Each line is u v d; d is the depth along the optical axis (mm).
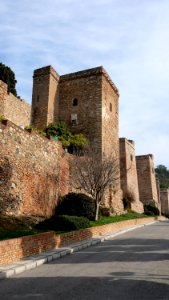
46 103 30141
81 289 7242
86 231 16391
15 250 10352
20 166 17078
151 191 52531
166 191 66188
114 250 13102
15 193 16281
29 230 13820
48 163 20359
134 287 7273
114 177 23750
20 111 29578
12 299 6664
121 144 44531
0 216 14633
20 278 8516
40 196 18766
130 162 45688
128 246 14133
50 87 30812
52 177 20641
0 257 9555
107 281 7887
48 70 31172
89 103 30688
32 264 9953
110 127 31609
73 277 8453
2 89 22312
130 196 39344
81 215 20188
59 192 21422
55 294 6930
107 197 28016
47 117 29703
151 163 55219
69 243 14383
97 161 22953
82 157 23609
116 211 28812
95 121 29734
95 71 31375
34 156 18703
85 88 31406
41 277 8586
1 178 15430
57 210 20594
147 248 13320
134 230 22641
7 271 8742
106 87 31828
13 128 16875
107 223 20938
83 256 11922
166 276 8312
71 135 28359
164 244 14438
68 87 32312
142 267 9445
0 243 9633
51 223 15297
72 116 31062
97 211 21328
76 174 23047
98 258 11281
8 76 39812
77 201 20641
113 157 25016
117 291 6984
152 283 7605
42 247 12078
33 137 18875
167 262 10172
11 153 16422
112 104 33062
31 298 6695
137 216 32281
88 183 22250
